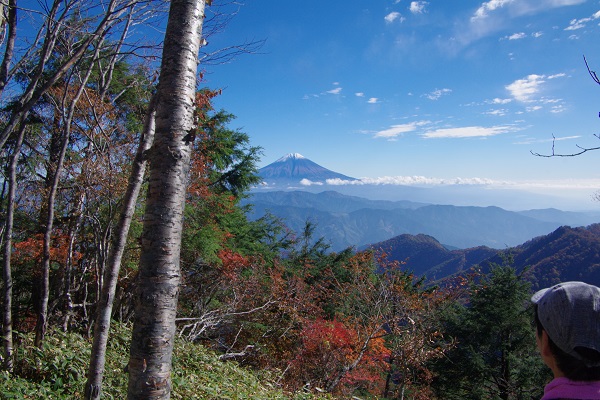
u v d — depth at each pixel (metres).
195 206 12.80
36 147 9.61
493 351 20.34
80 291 9.52
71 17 5.16
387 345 14.77
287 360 11.82
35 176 9.89
